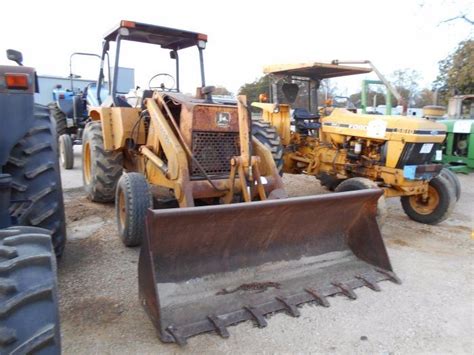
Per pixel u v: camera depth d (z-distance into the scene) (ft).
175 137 11.96
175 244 8.98
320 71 21.43
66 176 25.39
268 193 12.09
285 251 10.74
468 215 19.16
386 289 10.53
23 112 7.17
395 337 8.45
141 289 8.44
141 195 12.34
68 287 10.12
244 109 11.57
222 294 9.23
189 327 8.18
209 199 12.98
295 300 9.43
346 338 8.34
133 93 17.22
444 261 12.85
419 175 15.84
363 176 17.67
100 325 8.49
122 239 12.87
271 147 17.74
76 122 29.94
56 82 44.75
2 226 6.77
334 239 11.62
